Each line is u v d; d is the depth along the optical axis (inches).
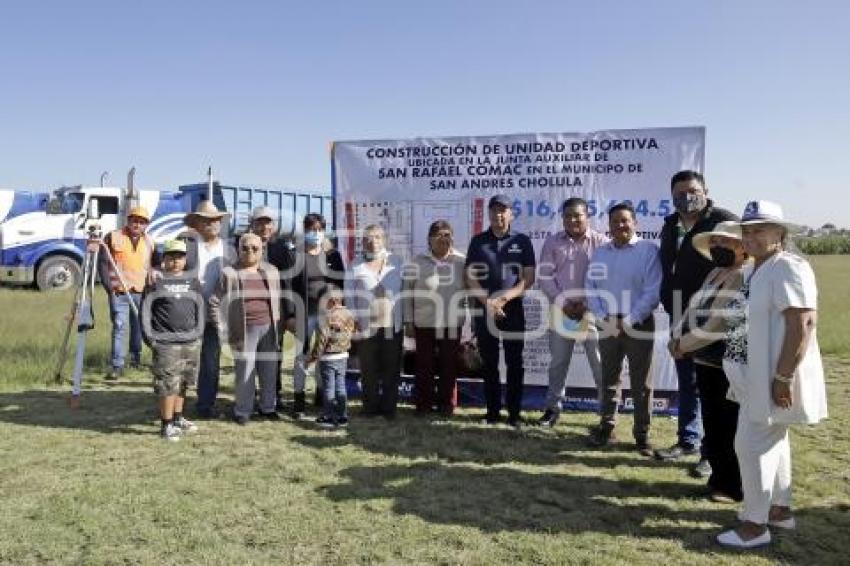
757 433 148.7
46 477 185.9
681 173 195.6
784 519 157.3
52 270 660.7
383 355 252.7
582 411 271.9
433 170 283.9
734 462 174.4
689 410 210.8
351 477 190.5
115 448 213.2
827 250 1900.8
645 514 167.3
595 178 269.1
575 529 157.8
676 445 213.5
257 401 261.4
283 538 151.3
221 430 235.5
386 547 147.6
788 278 141.8
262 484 183.6
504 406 276.8
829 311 524.4
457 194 282.2
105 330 418.6
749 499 149.3
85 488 177.6
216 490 178.9
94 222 284.0
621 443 226.7
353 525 158.6
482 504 172.7
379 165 288.5
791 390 142.7
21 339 381.7
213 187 659.4
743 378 151.3
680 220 204.4
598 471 199.2
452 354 257.4
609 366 219.9
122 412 255.9
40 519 158.6
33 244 653.9
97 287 663.1
